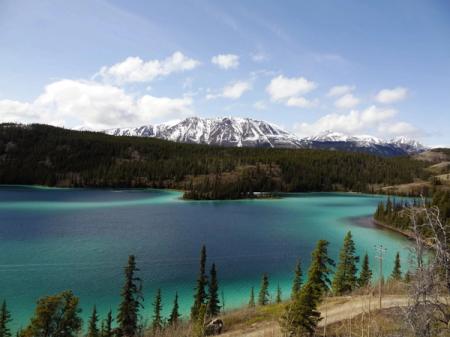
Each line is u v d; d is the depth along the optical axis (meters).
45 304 34.03
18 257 86.31
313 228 136.62
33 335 33.16
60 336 34.16
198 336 38.34
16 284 68.62
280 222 149.62
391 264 87.38
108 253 92.50
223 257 92.50
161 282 73.06
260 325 39.59
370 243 111.75
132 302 48.53
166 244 104.56
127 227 129.62
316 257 51.94
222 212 177.75
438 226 15.10
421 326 14.77
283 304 47.66
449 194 129.88
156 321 50.97
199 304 54.88
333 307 42.53
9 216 147.00
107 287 68.75
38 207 175.62
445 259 14.40
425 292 14.73
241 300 64.88
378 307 40.09
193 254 94.38
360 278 67.75
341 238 118.94
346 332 33.38
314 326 33.88
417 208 15.80
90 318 51.53
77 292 65.94
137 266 82.56
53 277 73.19
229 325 40.91
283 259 91.75
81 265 81.69
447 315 14.98
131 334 47.28
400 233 128.62
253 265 86.25
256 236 119.50
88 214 158.38
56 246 97.88
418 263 14.98
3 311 46.47
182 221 146.88
